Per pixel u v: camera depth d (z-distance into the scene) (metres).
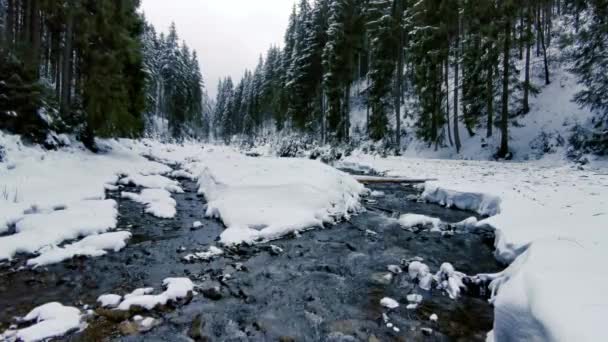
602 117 15.04
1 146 9.44
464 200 9.18
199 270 5.17
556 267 3.15
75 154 13.30
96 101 14.12
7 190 7.82
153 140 35.16
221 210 7.85
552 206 6.60
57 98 14.34
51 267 5.00
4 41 11.66
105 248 5.80
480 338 3.50
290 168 10.66
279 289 4.66
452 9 20.84
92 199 8.59
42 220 6.31
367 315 4.00
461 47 21.91
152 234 6.76
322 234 7.16
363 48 29.48
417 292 4.61
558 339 2.11
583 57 16.02
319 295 4.52
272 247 6.13
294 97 31.84
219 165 11.80
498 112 21.47
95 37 14.20
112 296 4.13
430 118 23.94
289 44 41.66
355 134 33.12
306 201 8.24
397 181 12.56
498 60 19.27
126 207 8.60
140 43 18.70
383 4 26.12
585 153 15.05
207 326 3.68
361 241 6.78
